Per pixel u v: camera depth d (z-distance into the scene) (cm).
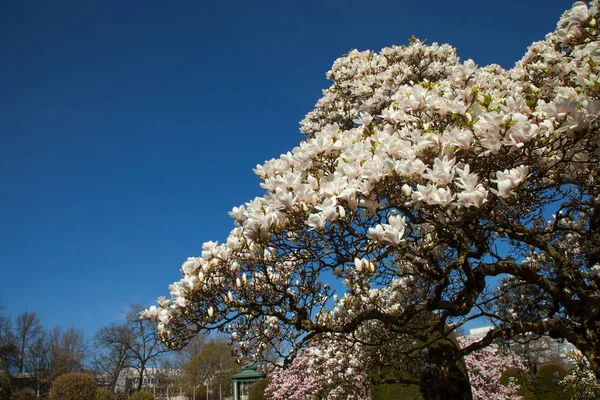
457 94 458
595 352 439
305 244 373
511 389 1246
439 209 364
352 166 343
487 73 596
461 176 317
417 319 636
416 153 372
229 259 449
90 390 2011
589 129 333
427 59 838
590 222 517
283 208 338
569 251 625
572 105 331
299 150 413
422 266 430
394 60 888
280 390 1390
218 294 455
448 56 846
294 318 468
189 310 451
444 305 479
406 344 748
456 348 809
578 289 465
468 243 468
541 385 1377
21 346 3788
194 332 452
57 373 3572
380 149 366
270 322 579
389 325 544
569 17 349
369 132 455
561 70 549
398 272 430
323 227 316
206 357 3712
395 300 661
